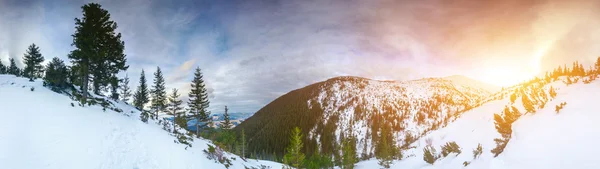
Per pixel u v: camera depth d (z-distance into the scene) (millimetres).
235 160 37719
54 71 35156
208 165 25953
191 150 27938
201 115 57625
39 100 22469
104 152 16656
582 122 18797
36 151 13781
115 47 37844
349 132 173125
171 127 40250
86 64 33000
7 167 11836
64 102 24719
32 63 59438
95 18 34000
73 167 13688
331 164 72062
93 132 18922
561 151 16766
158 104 61469
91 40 32719
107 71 39562
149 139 23672
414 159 45156
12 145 13570
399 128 174250
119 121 25125
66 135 16641
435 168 32594
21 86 26484
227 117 86750
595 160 14117
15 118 16844
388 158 54000
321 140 170875
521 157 19125
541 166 16641
